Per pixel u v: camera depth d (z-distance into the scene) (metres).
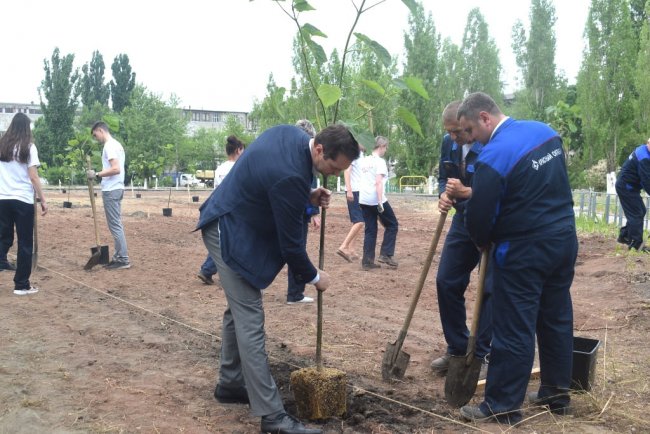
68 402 3.84
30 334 5.39
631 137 36.12
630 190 9.82
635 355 5.19
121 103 61.91
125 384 4.20
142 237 12.79
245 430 3.54
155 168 31.47
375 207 9.35
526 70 46.47
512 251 3.63
